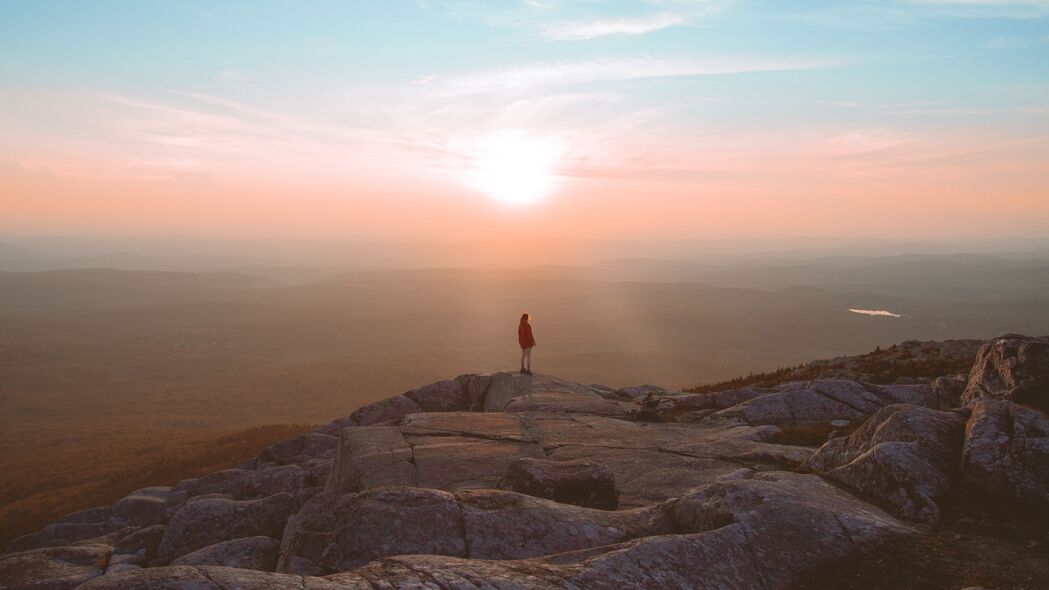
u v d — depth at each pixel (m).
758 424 16.77
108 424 165.00
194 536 13.90
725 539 6.77
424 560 5.80
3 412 189.62
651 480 11.73
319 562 7.33
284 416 187.25
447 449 13.70
